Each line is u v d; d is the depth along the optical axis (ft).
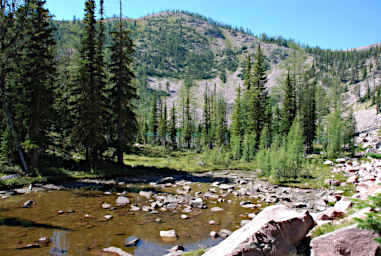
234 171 111.24
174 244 32.14
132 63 100.17
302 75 262.67
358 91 574.56
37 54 75.66
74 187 65.16
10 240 30.27
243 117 183.93
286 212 24.97
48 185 65.41
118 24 97.71
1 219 38.09
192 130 294.25
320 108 248.52
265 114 168.76
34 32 76.48
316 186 74.38
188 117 275.18
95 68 87.81
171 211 47.57
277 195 63.93
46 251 27.76
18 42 79.25
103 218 41.27
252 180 87.56
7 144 76.59
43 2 77.66
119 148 96.48
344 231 20.04
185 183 79.15
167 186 73.31
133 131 97.76
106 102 93.56
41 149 82.69
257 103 158.71
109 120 95.81
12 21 78.18
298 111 190.29
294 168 88.53
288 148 98.17
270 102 182.60
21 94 77.25
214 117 257.96
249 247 20.18
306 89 206.80
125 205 50.03
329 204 54.75
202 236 35.32
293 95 177.68
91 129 85.25
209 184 79.20
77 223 38.11
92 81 87.04
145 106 475.31
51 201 50.37
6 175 66.64
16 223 36.65
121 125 95.76
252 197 62.18
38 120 75.92
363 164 98.89
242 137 173.17
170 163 129.80
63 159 94.58
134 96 97.91
